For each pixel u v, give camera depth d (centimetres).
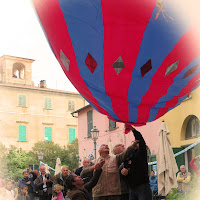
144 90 533
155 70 512
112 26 473
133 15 462
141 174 668
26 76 5316
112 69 508
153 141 1923
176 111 1689
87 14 470
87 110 3030
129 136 2316
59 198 930
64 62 530
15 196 1176
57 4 475
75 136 5294
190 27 475
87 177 769
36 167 2572
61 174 941
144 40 480
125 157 673
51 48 548
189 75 535
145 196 664
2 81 5178
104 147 699
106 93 540
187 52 500
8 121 4884
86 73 524
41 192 1112
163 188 998
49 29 506
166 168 993
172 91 548
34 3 506
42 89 5147
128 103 553
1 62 5231
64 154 3900
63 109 5281
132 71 509
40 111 5112
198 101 1548
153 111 571
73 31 487
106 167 686
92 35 484
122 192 685
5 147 4344
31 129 5009
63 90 5300
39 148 3950
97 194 687
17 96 4994
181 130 1655
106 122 2677
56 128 5188
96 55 500
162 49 492
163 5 459
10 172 3838
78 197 566
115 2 455
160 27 472
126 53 492
